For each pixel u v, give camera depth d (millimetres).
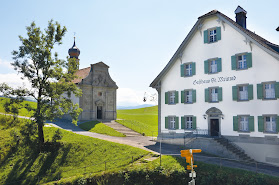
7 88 27000
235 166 20297
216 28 27000
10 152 27500
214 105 26750
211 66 27719
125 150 25875
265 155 22859
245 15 29969
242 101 24672
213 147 24672
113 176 20422
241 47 25031
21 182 22922
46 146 28094
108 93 52062
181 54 29875
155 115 70625
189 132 28625
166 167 19812
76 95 30812
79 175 21344
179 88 29984
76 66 30469
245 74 24594
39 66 27312
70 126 42375
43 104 27547
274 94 22984
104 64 51219
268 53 22688
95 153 26609
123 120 50000
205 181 17984
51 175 23562
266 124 23375
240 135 24609
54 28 29047
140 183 19344
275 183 16438
